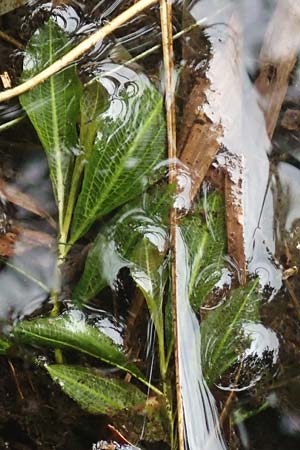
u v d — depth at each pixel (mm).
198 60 990
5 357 939
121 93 962
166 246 942
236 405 934
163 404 925
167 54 978
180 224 949
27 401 936
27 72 965
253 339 937
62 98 959
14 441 931
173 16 998
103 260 944
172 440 920
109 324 943
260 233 965
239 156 976
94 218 949
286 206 974
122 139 947
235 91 988
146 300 937
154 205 950
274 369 942
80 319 937
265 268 959
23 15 999
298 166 983
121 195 947
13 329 923
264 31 1002
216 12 1002
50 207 965
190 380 927
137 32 994
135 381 935
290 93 996
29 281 952
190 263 942
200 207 959
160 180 956
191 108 978
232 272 954
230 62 992
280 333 949
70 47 988
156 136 952
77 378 914
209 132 975
